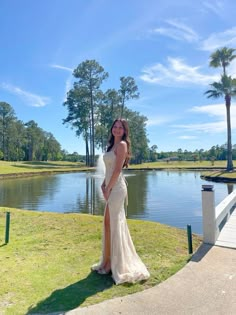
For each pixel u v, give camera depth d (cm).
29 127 7331
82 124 4369
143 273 307
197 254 387
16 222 619
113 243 314
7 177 2720
